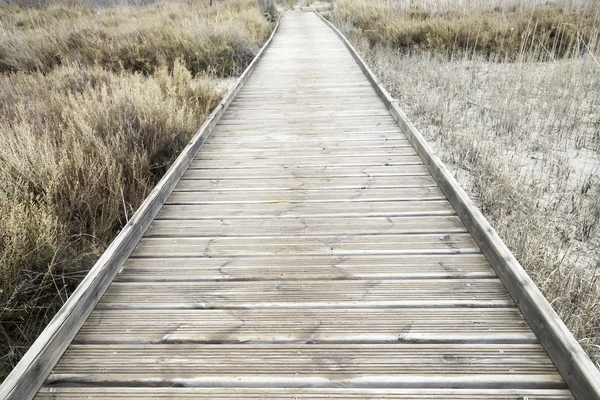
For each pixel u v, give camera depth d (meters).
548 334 1.74
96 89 6.00
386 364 1.75
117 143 3.90
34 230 2.58
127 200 3.39
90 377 1.72
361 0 18.23
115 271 2.35
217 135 4.80
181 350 1.85
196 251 2.60
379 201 3.16
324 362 1.77
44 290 2.49
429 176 3.55
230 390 1.66
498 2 12.41
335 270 2.37
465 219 2.77
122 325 2.00
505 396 1.60
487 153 4.23
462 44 9.73
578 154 4.57
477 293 2.15
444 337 1.87
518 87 6.55
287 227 2.85
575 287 2.41
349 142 4.41
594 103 5.98
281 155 4.12
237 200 3.25
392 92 7.03
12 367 2.02
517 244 2.77
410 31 10.54
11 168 3.29
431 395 1.61
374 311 2.04
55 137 4.11
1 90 6.30
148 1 22.03
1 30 11.27
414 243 2.61
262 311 2.07
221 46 9.97
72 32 11.30
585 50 8.50
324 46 12.27
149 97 5.22
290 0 39.06
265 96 6.58
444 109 5.82
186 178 3.67
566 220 3.22
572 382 1.57
